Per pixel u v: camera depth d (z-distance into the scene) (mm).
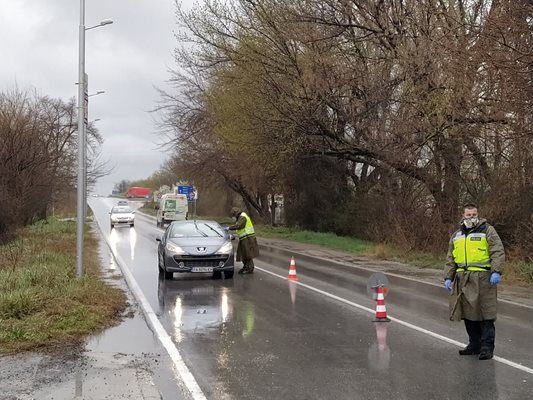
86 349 7098
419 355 7031
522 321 9320
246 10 24516
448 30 16359
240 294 11977
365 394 5531
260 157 28891
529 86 13125
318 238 29453
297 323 8961
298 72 23000
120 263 17906
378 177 28453
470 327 7090
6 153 24047
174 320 9125
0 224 22406
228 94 27438
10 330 7551
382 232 24844
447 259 7230
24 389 5500
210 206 63938
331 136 24469
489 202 18297
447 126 18859
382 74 22000
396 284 13953
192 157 44188
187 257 13867
